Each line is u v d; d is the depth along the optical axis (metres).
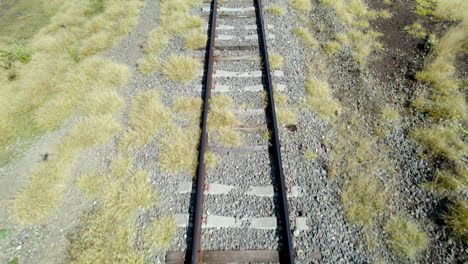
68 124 5.14
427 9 7.60
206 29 7.02
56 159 4.58
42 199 4.09
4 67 6.13
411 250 3.50
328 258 3.43
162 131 4.86
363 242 3.58
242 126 4.87
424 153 4.51
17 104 5.48
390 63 6.12
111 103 5.37
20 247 3.66
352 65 6.06
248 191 4.06
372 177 4.21
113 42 6.94
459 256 3.44
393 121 5.01
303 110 5.18
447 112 5.03
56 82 5.92
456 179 4.12
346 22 7.22
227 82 5.68
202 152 4.36
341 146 4.63
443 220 3.75
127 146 4.67
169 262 3.44
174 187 4.13
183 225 3.73
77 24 7.70
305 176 4.23
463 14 7.07
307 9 7.69
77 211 3.96
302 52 6.39
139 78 5.94
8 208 4.05
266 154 4.50
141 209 3.92
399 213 3.84
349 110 5.23
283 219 3.72
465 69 5.82
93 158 4.60
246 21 7.21
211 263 3.42
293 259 3.27
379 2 8.00
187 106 5.19
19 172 4.45
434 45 6.30
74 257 3.54
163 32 7.05
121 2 8.36
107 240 3.64
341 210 3.87
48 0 8.67
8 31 7.42
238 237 3.62
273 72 5.84
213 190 4.05
